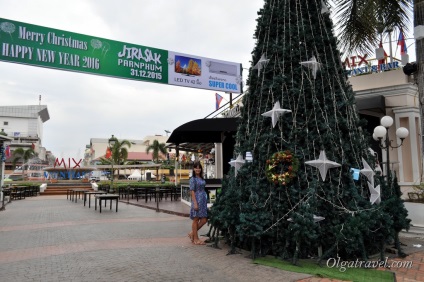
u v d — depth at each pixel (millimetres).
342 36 9117
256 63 6648
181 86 12883
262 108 6250
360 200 5465
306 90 5969
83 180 36906
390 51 12008
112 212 13625
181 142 14797
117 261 5586
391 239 5785
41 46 10586
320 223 5422
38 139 104875
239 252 6031
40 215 12664
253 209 5578
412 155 10703
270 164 5629
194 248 6492
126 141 45938
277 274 4715
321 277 4598
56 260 5730
